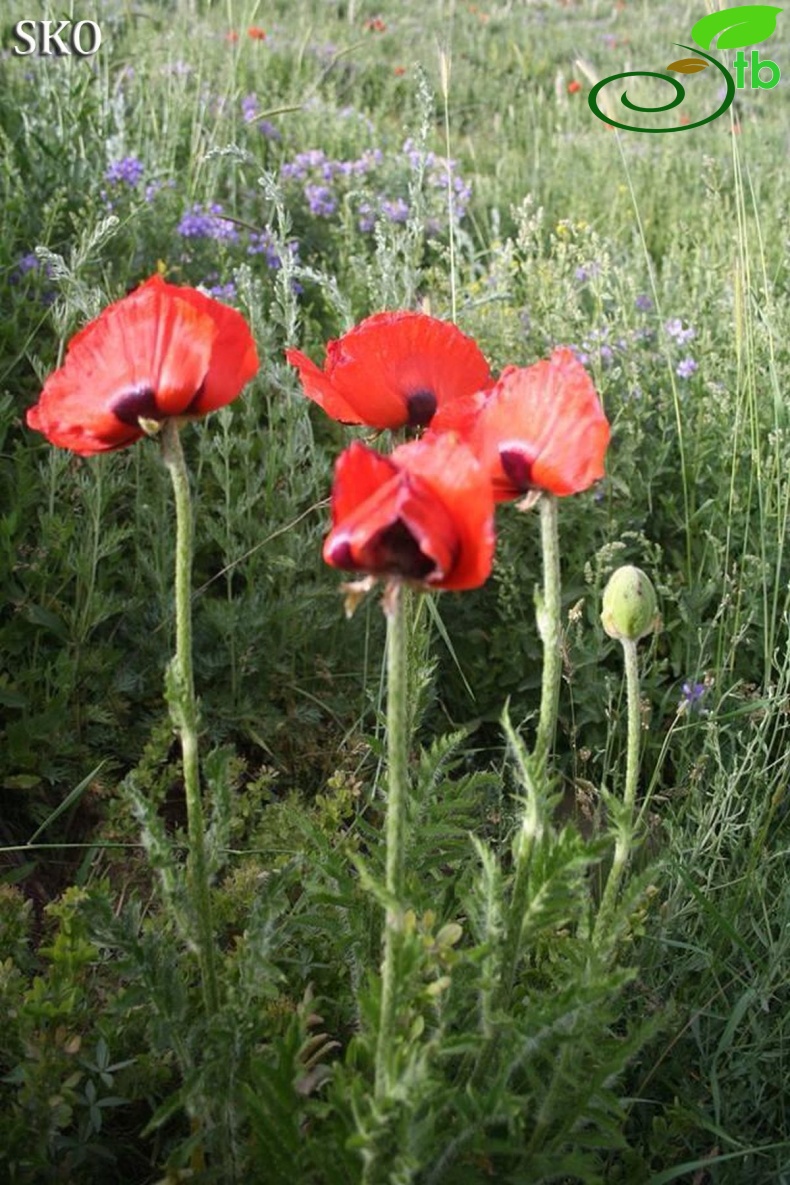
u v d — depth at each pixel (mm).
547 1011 1690
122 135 4941
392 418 1911
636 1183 2158
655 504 4059
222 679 3371
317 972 2320
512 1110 1642
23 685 3078
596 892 2783
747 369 3791
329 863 2143
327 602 3520
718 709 3051
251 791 2881
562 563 3820
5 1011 2080
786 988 2559
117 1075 2104
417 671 2299
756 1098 2389
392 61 12117
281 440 3707
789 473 3465
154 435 1612
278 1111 1710
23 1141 1944
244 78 7711
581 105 10203
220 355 1635
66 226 4348
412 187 3818
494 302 4441
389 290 3795
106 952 2359
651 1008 2453
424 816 2244
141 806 1789
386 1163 1635
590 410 1552
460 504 1369
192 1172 1846
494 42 13516
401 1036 1559
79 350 1632
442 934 1657
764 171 7656
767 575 3555
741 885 2619
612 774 3262
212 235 4641
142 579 3457
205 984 1866
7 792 3023
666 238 6910
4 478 3365
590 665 3457
